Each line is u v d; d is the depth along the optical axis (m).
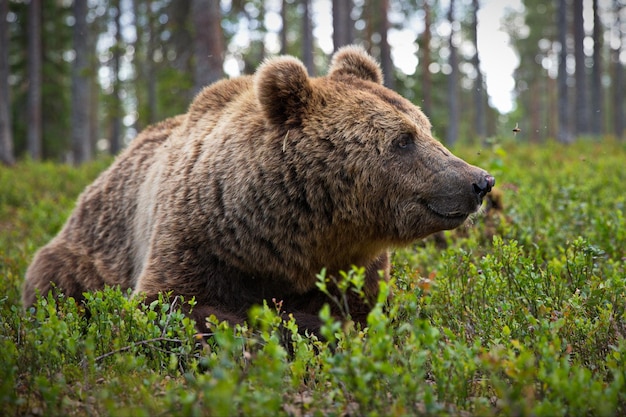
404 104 4.84
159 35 22.08
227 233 4.55
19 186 14.09
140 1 32.34
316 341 3.82
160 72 21.86
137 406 3.04
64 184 14.78
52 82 30.97
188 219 4.70
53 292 5.76
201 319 4.32
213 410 2.84
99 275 5.71
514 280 4.60
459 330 4.09
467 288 4.76
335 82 4.86
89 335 3.67
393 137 4.54
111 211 5.91
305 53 27.25
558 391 2.86
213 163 4.75
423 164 4.52
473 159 11.80
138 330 3.89
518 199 7.92
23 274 6.89
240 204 4.53
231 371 3.30
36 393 3.26
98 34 39.53
